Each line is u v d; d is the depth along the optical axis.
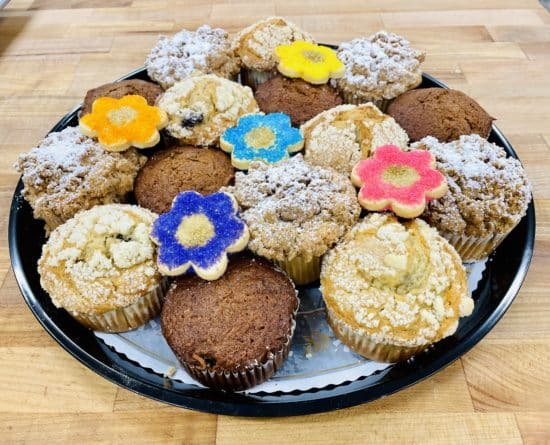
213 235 0.29
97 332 0.30
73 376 0.28
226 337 0.27
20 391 0.28
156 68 0.42
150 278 0.29
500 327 0.30
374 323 0.26
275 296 0.28
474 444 0.25
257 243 0.29
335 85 0.42
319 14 0.56
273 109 0.40
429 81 0.44
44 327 0.28
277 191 0.31
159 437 0.26
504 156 0.33
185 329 0.27
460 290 0.28
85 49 0.52
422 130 0.38
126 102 0.37
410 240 0.29
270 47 0.44
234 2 0.58
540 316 0.30
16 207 0.34
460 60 0.49
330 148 0.35
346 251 0.29
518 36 0.51
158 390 0.26
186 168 0.35
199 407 0.25
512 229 0.32
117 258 0.29
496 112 0.43
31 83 0.49
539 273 0.32
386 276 0.27
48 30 0.55
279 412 0.25
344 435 0.26
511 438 0.25
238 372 0.26
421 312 0.27
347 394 0.25
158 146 0.38
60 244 0.30
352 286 0.28
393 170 0.31
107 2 0.59
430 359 0.26
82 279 0.29
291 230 0.29
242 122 0.36
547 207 0.36
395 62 0.42
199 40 0.44
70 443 0.26
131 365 0.28
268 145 0.35
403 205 0.29
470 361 0.28
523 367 0.28
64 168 0.34
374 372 0.27
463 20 0.54
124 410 0.27
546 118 0.43
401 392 0.27
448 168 0.32
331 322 0.29
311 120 0.37
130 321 0.30
